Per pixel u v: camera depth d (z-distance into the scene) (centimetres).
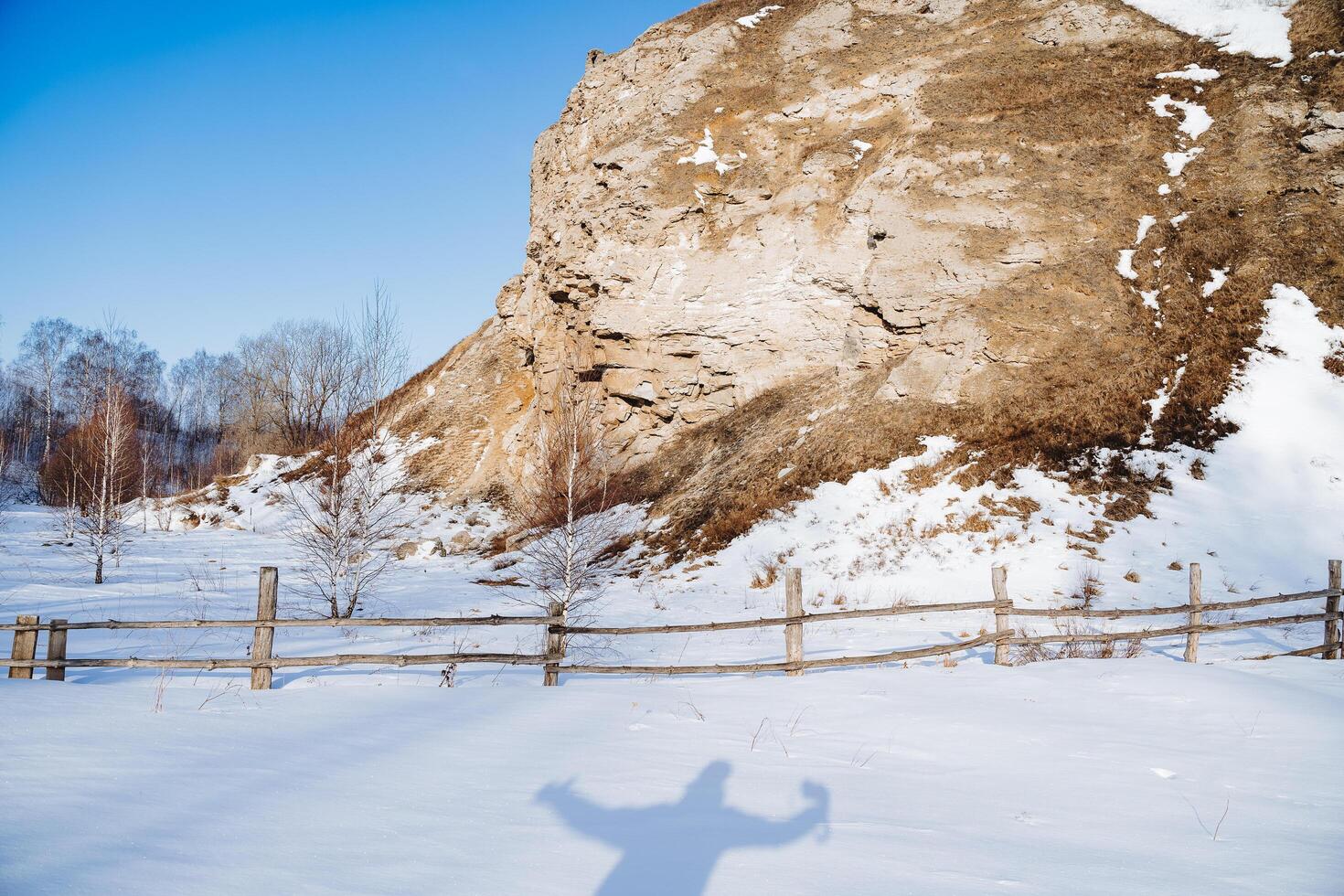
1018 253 2728
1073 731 646
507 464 3891
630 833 401
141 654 1116
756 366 3203
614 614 1750
